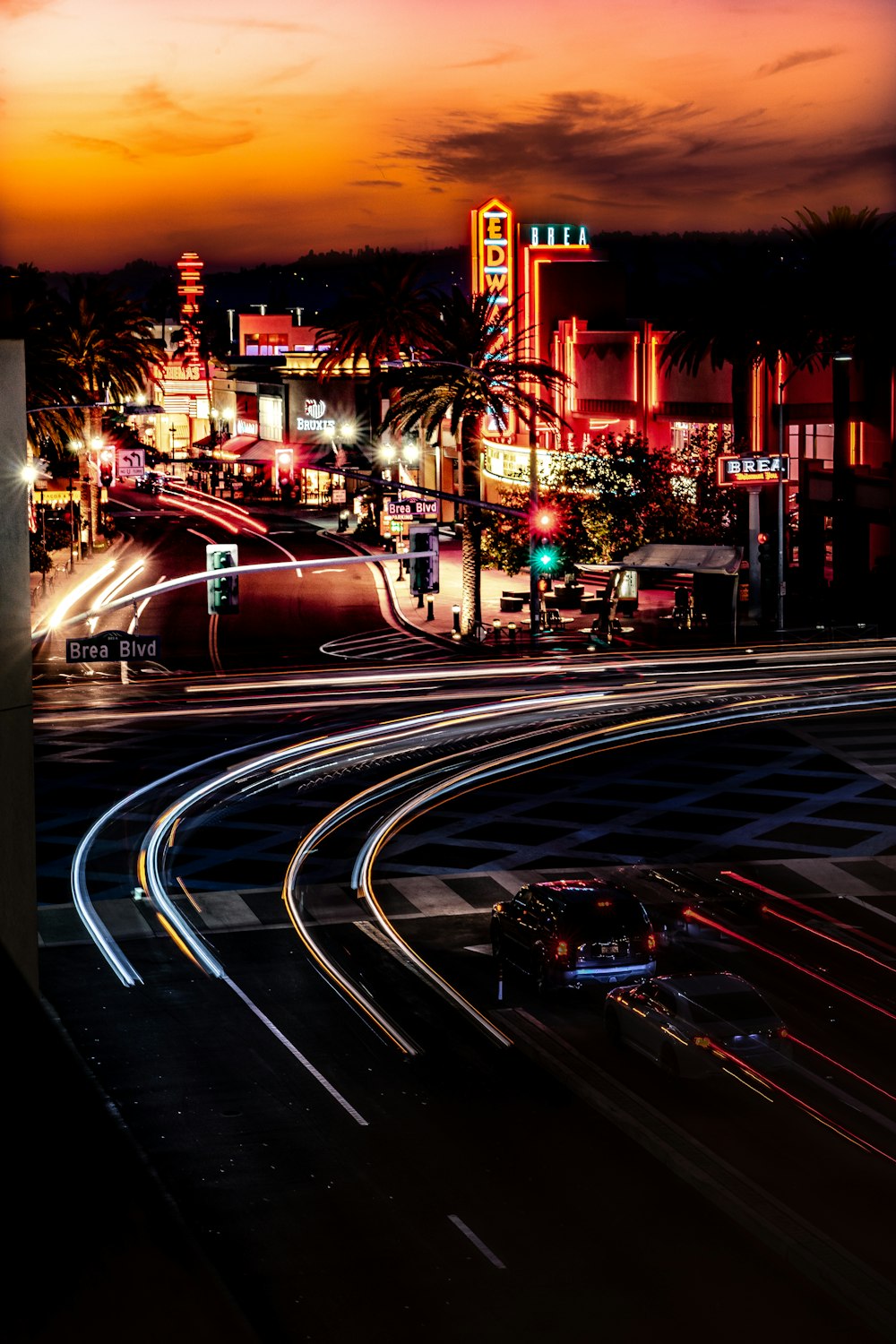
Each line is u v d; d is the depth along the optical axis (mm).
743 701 56312
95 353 102500
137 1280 7285
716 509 83312
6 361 8156
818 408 84188
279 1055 24828
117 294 104812
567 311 101188
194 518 130500
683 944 30844
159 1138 21281
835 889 34938
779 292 76188
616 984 27500
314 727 52969
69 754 49188
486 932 32094
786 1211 18469
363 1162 20453
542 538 71062
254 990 28250
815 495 83688
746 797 42875
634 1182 19766
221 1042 25422
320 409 145500
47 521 114375
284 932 31984
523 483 92562
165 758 48438
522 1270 17250
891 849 38094
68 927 32188
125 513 134500
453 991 28203
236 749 49656
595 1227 18422
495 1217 18703
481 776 45625
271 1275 17109
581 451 88062
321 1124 21844
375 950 30828
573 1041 25281
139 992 28094
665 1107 22203
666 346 83812
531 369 70000
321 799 43188
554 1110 22359
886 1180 19453
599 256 103312
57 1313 6969
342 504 137250
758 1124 21438
